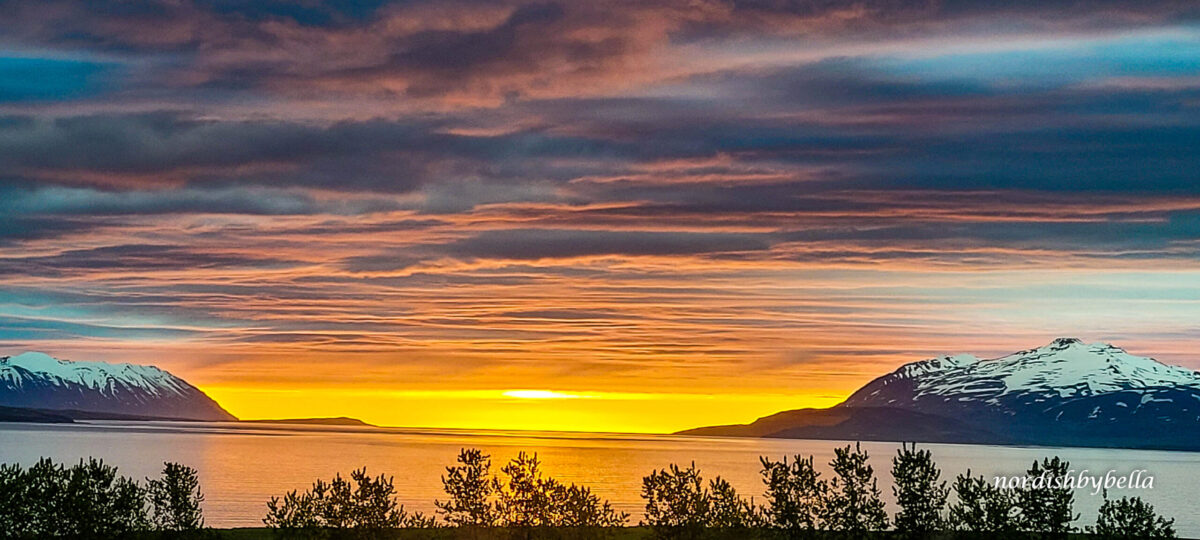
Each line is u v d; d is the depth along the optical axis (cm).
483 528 5959
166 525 6016
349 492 5931
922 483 5606
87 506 5606
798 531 5678
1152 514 5762
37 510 5594
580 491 5934
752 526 5847
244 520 11881
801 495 5741
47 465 5688
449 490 5928
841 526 5653
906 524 5581
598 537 5900
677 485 5906
